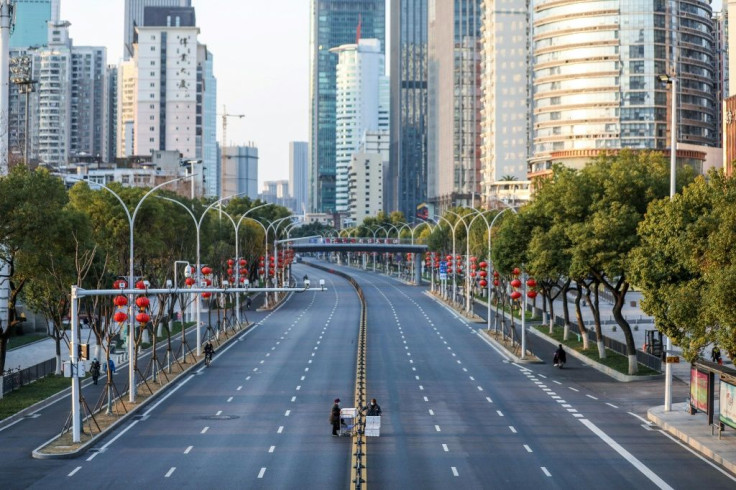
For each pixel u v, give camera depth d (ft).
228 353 460.55
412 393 327.06
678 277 260.21
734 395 231.91
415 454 225.56
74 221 338.13
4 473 209.97
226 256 636.89
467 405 301.84
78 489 193.57
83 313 591.78
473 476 202.18
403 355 446.19
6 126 536.42
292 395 324.19
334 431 250.16
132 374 311.06
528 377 372.79
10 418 280.10
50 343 506.48
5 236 324.60
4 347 327.47
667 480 200.75
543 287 525.34
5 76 510.99
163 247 460.55
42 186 327.88
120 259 437.58
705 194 255.91
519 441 242.99
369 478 199.82
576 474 205.46
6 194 316.60
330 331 568.00
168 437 251.80
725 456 219.20
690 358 243.40
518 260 432.25
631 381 360.07
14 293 332.39
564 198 383.24
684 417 272.51
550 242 387.34
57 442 240.94
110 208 432.25
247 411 292.40
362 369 345.10
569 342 484.74
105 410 293.02
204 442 243.60
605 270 361.10
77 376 244.83
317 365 408.46
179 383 360.07
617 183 371.35
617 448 235.20
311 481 197.36
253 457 223.71
